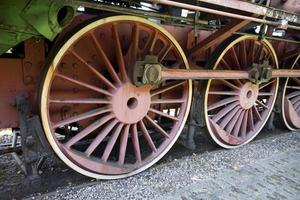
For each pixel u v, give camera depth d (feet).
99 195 8.70
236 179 10.27
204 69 11.10
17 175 9.57
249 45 12.57
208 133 12.07
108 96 8.83
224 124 12.51
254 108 13.51
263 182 10.23
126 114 9.20
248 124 13.69
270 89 14.23
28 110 7.88
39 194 8.45
